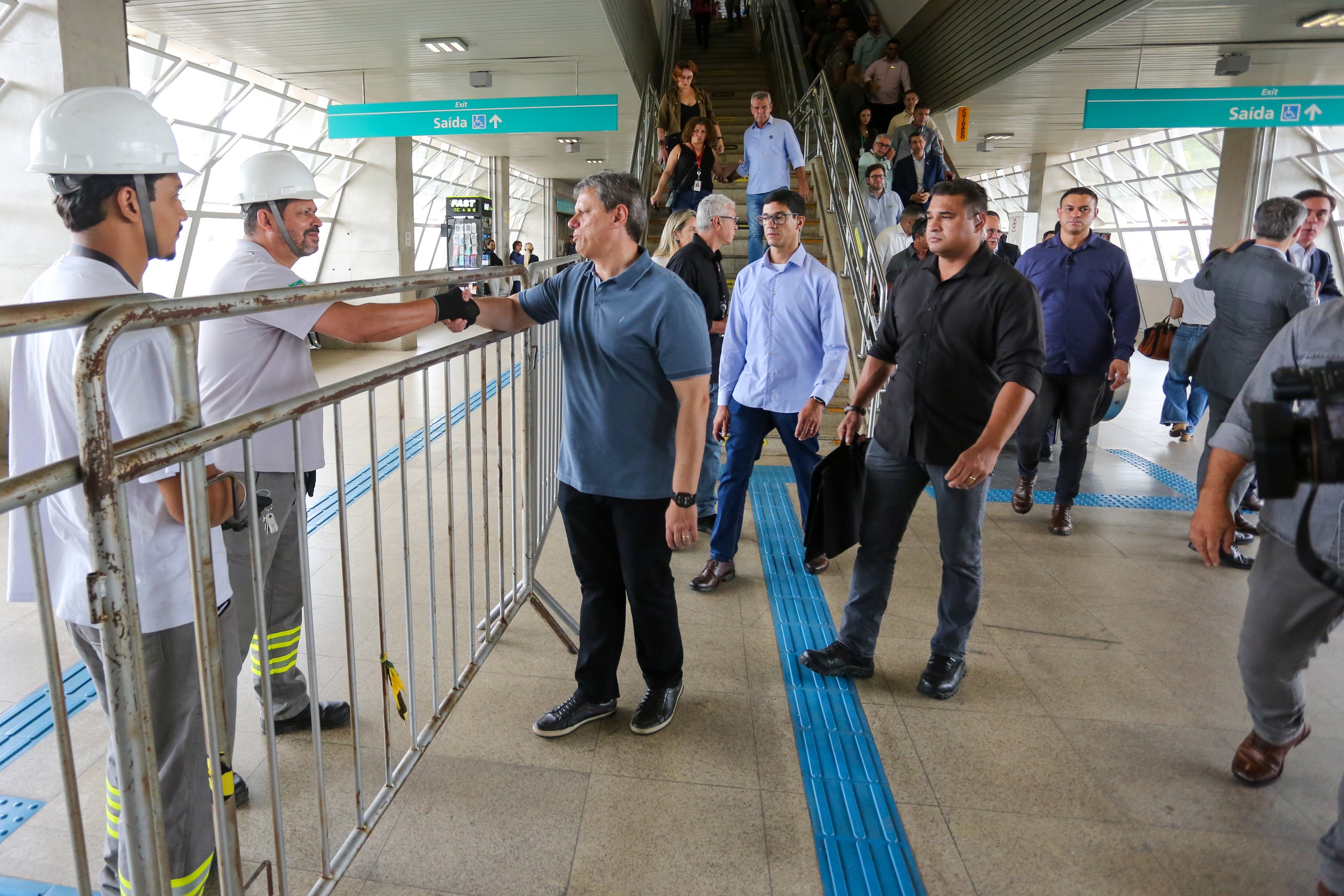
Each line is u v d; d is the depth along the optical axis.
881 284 5.52
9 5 5.22
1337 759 2.29
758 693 2.61
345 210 12.32
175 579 1.42
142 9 7.04
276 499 2.01
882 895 1.76
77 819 1.03
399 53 8.54
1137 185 17.34
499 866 1.83
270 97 10.54
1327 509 1.79
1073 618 3.21
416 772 2.17
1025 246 16.59
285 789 2.08
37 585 0.96
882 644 2.97
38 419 1.33
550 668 2.76
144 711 1.10
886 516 2.61
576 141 15.80
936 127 8.84
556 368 3.09
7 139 5.43
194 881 1.56
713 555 3.47
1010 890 1.78
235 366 1.92
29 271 5.60
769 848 1.90
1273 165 10.27
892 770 2.21
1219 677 2.75
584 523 2.28
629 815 2.01
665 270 2.08
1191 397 6.35
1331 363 1.31
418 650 2.85
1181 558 3.91
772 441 6.00
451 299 2.05
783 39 12.64
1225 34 7.47
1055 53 8.09
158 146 1.41
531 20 7.45
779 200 3.22
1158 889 1.79
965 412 2.40
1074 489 4.19
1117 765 2.25
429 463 1.96
